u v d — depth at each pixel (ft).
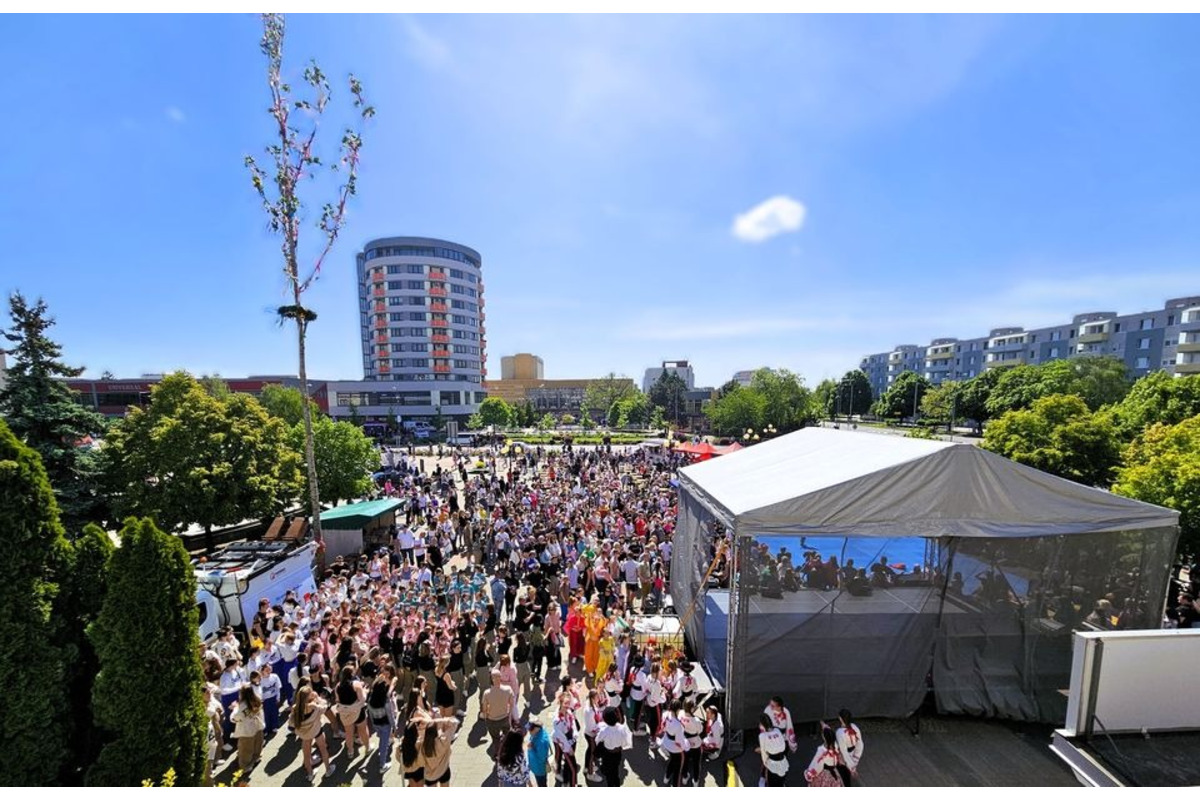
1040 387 159.74
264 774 22.40
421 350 281.54
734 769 20.44
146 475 52.03
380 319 280.31
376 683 23.18
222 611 34.22
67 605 17.07
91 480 51.16
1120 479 41.14
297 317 49.73
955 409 210.18
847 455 29.68
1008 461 23.53
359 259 354.33
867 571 24.67
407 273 277.64
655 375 458.91
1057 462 63.26
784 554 24.06
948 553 24.09
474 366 306.76
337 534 55.06
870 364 408.67
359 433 75.77
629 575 40.96
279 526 54.03
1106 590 24.34
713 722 21.38
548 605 32.58
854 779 19.83
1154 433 48.21
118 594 16.60
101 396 189.16
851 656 24.21
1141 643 16.34
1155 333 205.46
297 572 41.04
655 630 30.83
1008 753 22.61
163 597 17.15
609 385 333.01
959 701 24.41
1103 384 155.43
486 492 75.66
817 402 204.23
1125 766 15.40
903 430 217.56
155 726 16.75
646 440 198.39
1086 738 16.34
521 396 426.10
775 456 35.09
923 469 23.31
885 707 24.25
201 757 18.06
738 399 189.67
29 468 16.25
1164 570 24.29
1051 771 21.57
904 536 23.39
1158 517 24.17
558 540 47.19
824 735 19.01
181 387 58.90
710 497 29.60
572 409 435.12
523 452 140.05
